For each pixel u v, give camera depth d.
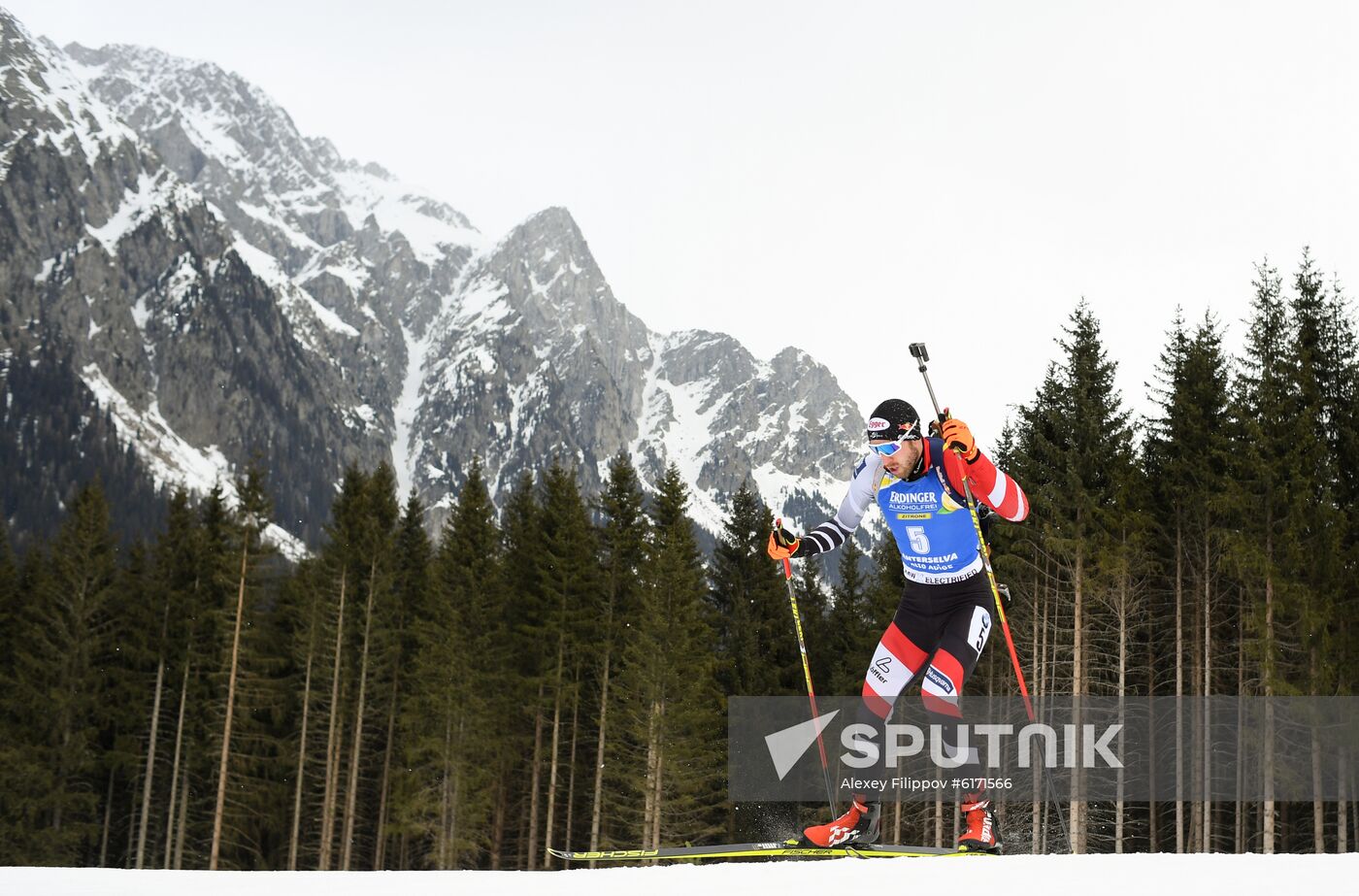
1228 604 24.94
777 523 5.68
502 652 31.80
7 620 37.81
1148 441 25.19
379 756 37.28
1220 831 25.34
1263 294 23.64
